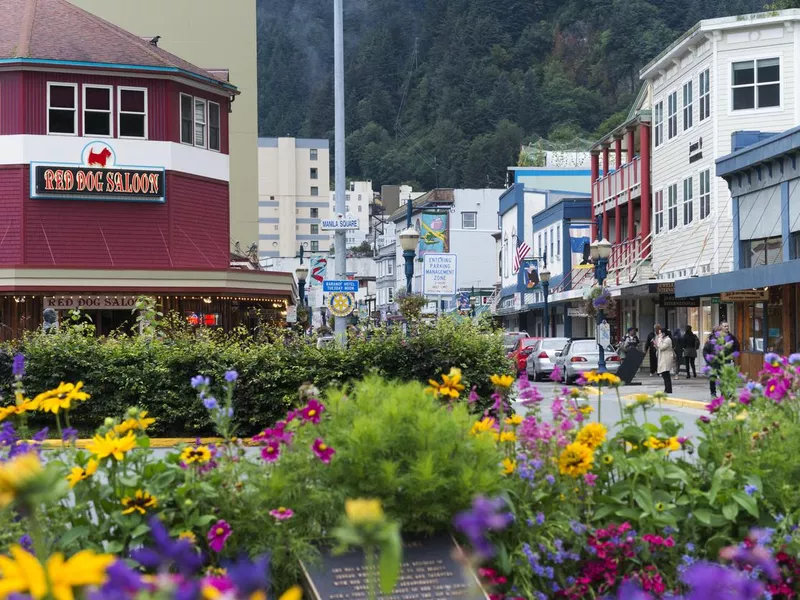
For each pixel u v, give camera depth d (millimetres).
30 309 34094
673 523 6062
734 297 33938
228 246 38219
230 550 5734
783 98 38812
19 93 34188
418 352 17734
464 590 5449
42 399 6324
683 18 164000
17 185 34156
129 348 18219
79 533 5434
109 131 35094
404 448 5934
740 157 34969
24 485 2387
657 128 46906
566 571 6031
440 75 186500
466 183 163250
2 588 2406
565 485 6223
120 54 35562
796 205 32094
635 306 49562
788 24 38625
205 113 37562
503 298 78875
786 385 7012
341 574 5543
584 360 36719
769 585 5789
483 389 17688
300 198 188125
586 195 72812
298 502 5750
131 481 5699
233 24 60812
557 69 168375
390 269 101312
